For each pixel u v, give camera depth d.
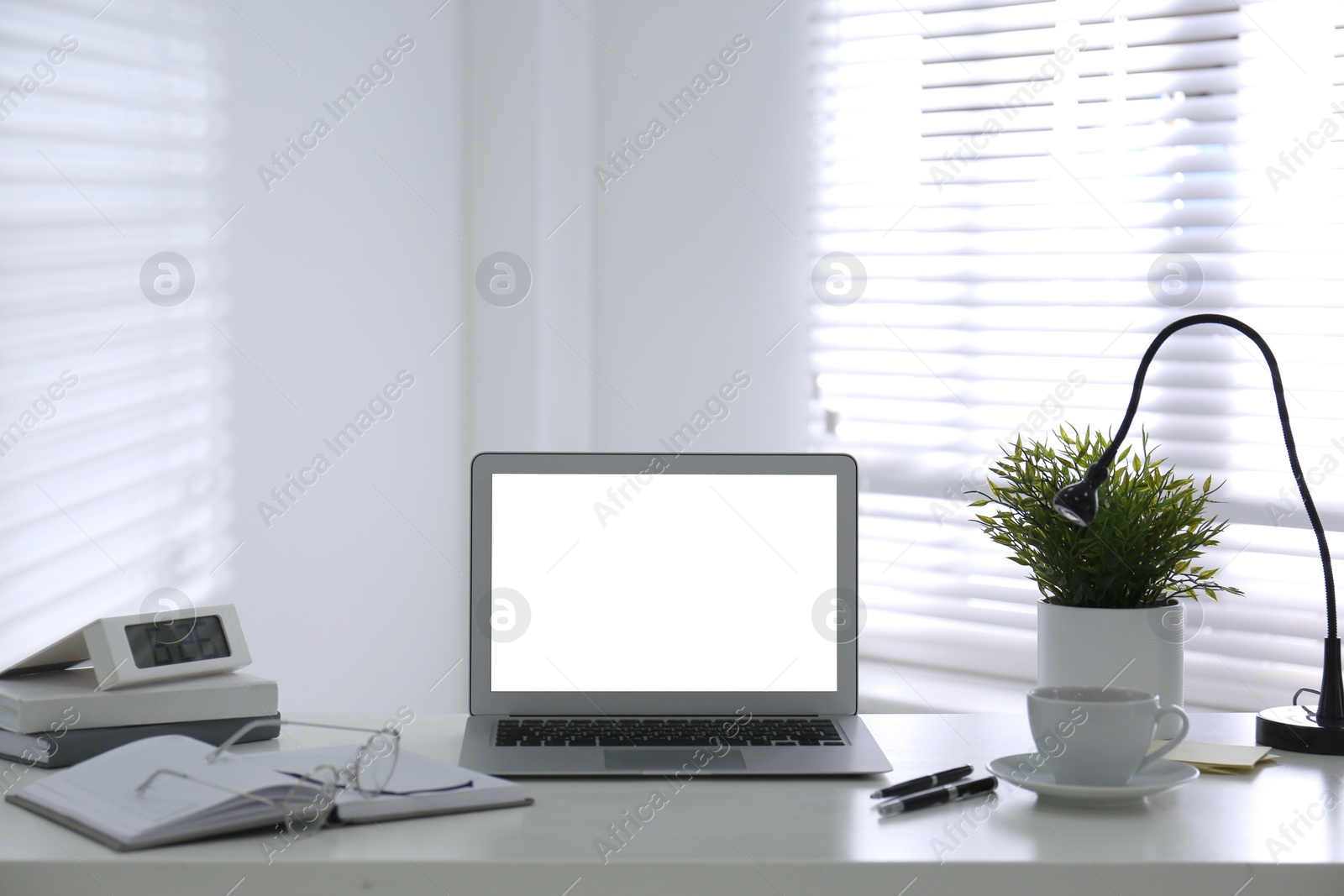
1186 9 1.87
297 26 1.89
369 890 0.80
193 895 0.80
